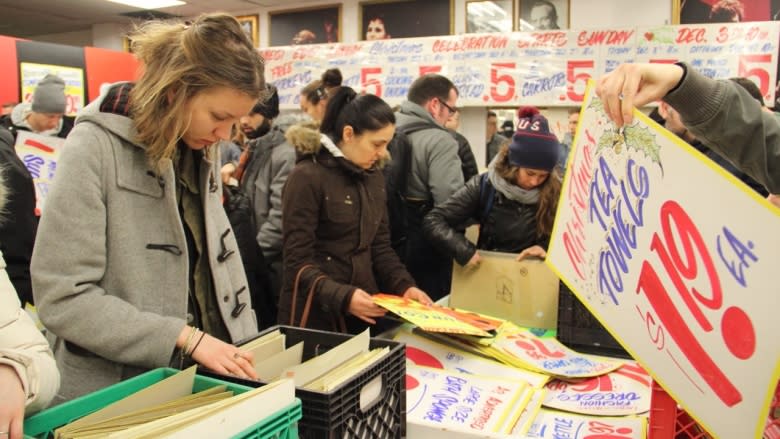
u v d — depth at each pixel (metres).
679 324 0.83
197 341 1.08
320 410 0.85
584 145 1.02
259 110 3.06
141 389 0.91
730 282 0.76
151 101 1.11
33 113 3.74
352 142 1.91
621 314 0.93
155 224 1.21
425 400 1.23
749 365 0.75
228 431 0.72
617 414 1.24
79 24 8.86
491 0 5.78
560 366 1.49
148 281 1.19
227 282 1.40
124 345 1.09
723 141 1.00
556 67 4.43
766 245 0.72
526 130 2.09
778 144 0.97
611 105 0.94
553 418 1.23
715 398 0.79
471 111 4.94
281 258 2.84
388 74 4.95
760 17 4.66
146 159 1.20
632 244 0.91
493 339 1.59
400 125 2.81
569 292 1.71
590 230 0.99
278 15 7.03
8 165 2.23
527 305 1.94
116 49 8.73
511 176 2.17
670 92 0.97
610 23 5.23
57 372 0.81
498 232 2.25
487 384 1.32
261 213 3.01
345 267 1.96
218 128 1.17
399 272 2.05
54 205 1.11
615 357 1.66
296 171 1.91
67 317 1.09
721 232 0.77
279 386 0.79
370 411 0.95
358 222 1.96
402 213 2.74
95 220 1.12
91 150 1.13
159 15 7.80
